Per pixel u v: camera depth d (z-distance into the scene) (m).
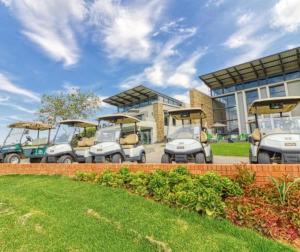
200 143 7.97
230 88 34.50
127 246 3.27
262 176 5.16
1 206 5.10
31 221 4.16
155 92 35.88
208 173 5.08
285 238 3.37
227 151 14.84
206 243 3.23
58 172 8.63
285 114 8.63
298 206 3.78
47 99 27.66
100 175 6.82
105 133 10.42
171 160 8.10
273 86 30.45
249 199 4.25
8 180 8.39
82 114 29.03
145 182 5.59
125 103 41.12
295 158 6.25
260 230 3.54
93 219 4.17
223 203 4.08
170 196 4.54
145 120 31.95
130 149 10.37
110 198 5.16
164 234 3.49
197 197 4.25
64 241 3.45
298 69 29.09
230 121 33.72
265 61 28.50
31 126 13.89
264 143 6.70
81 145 11.98
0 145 13.09
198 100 31.75
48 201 5.25
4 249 3.29
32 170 9.29
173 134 8.98
